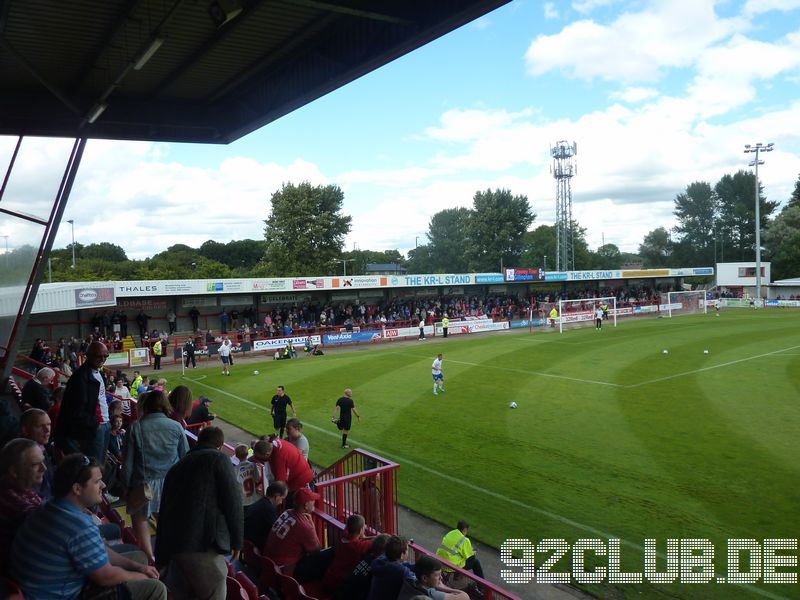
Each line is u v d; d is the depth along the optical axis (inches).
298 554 223.1
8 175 390.3
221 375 1038.4
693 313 2223.2
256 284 1460.4
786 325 1627.7
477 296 2022.6
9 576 122.0
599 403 730.8
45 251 360.2
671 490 437.4
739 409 682.8
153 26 322.3
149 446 200.2
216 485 142.3
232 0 273.6
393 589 197.6
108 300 1179.3
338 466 352.8
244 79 418.3
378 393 826.8
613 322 1889.8
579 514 400.5
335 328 1531.7
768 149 2292.1
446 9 266.7
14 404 382.3
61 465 127.6
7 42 310.5
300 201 2701.8
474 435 599.2
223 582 141.2
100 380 256.4
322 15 318.7
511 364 1061.1
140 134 463.8
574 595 307.3
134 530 198.1
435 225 3900.1
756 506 404.8
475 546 361.4
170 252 3747.5
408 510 415.8
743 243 3969.0
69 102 392.2
